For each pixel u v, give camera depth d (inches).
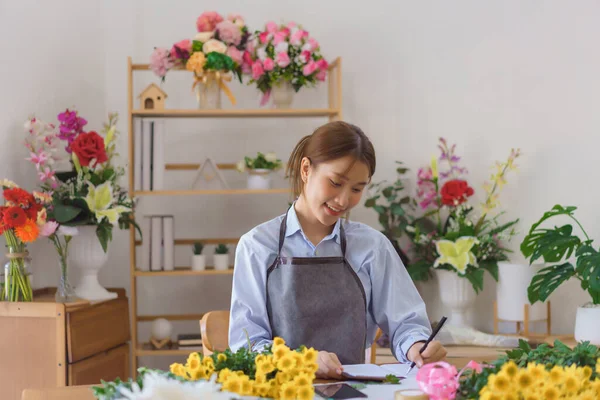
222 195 166.1
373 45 165.2
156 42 164.4
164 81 161.3
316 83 159.3
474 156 163.3
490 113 163.2
